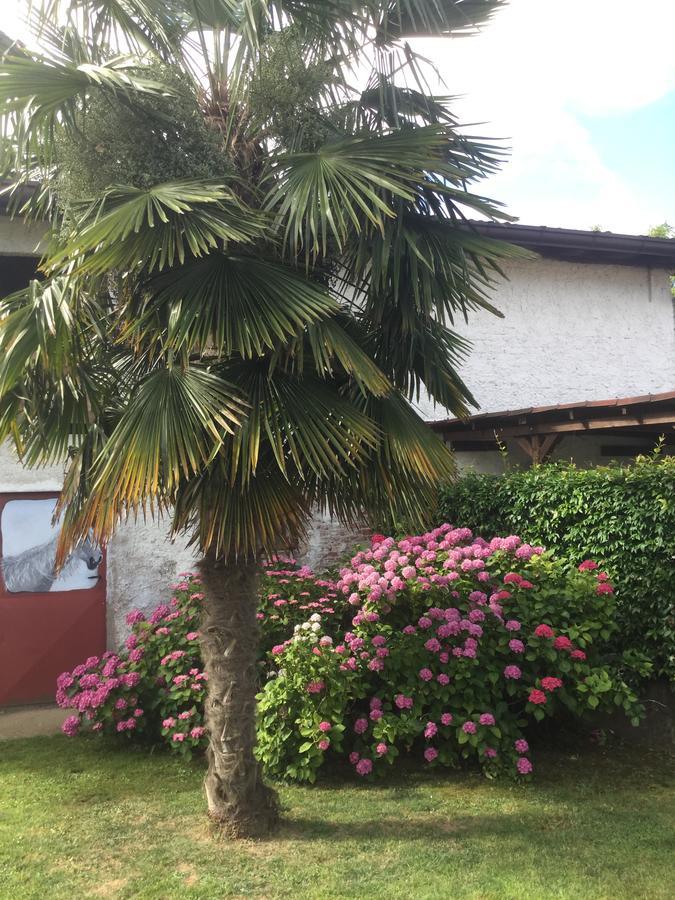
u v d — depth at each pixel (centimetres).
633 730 584
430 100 454
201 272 368
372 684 545
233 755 411
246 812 412
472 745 502
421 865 378
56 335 367
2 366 358
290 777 505
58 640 746
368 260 407
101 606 763
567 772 521
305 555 831
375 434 387
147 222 358
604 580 576
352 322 432
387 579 560
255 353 382
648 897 346
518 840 408
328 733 497
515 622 530
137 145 388
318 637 538
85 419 421
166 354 402
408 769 527
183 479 381
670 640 548
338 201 378
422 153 391
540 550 607
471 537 638
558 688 525
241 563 410
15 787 502
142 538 778
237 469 371
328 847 399
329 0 419
